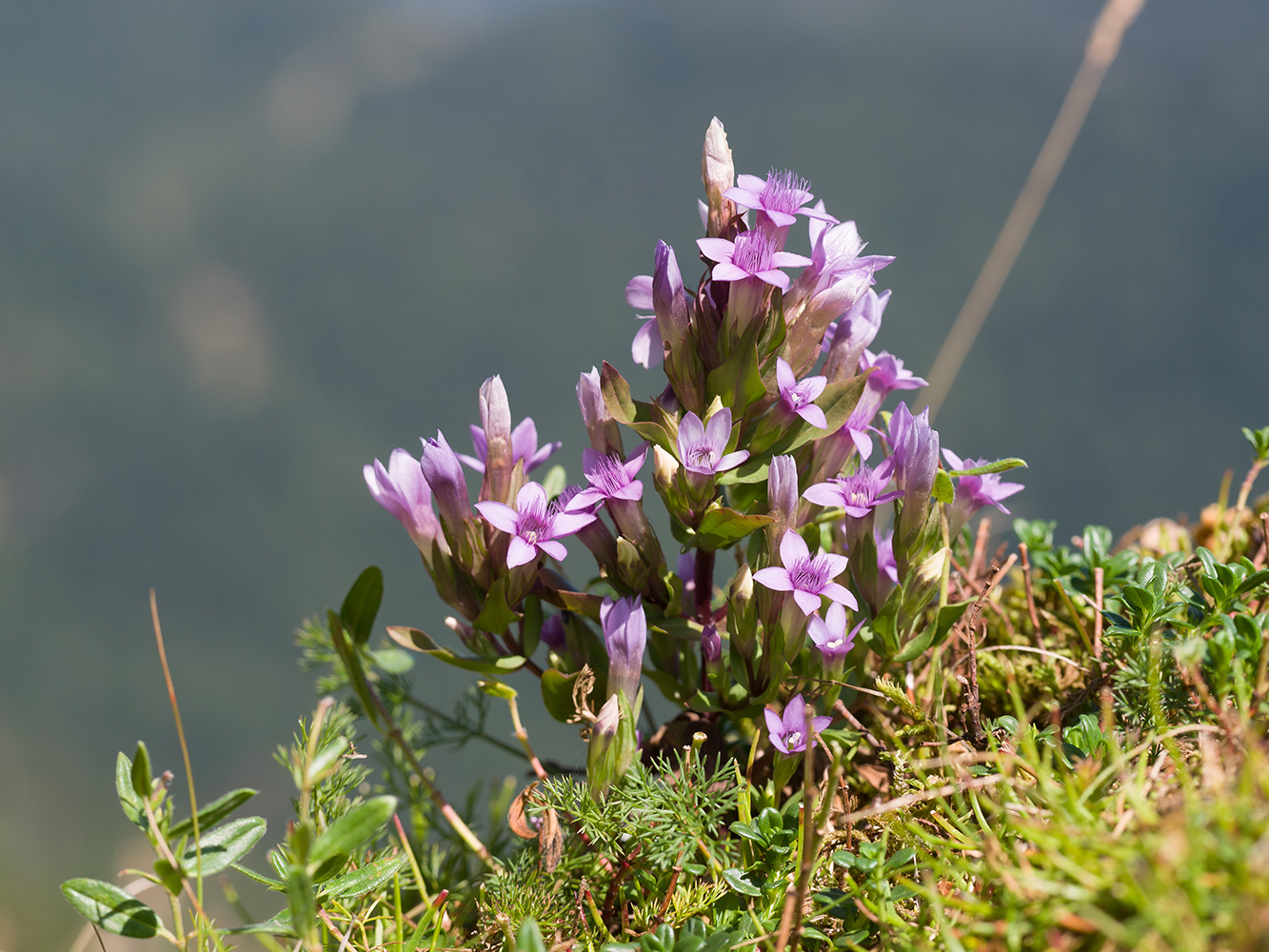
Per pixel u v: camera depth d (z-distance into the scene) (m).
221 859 0.26
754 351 0.28
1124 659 0.28
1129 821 0.24
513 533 0.28
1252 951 0.21
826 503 0.28
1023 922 0.23
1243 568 0.28
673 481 0.28
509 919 0.27
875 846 0.25
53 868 2.10
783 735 0.27
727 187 0.28
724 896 0.27
